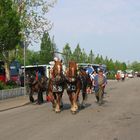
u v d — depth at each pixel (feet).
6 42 108.27
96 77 86.22
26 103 91.81
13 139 45.55
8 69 135.95
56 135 47.39
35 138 45.70
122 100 98.73
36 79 91.76
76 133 48.57
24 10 139.03
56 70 69.87
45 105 87.86
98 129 51.42
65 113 70.18
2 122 60.90
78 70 70.74
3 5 108.88
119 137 45.42
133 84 212.43
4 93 104.42
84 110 74.69
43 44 309.01
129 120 59.72
